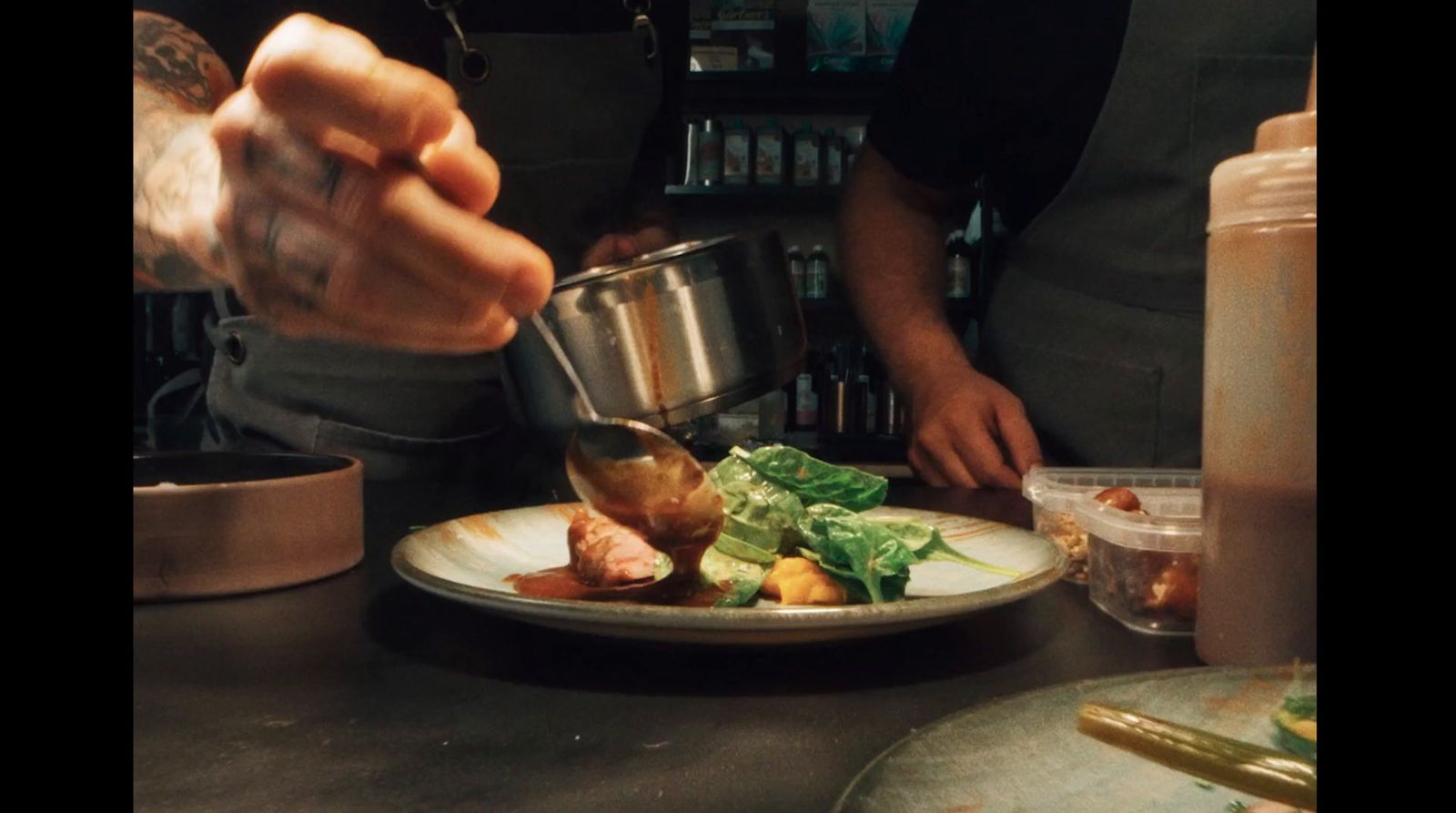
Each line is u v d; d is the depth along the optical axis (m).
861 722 0.50
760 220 3.62
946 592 0.75
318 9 1.40
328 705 0.52
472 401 1.52
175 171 0.57
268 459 0.87
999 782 0.37
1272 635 0.53
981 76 1.59
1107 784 0.37
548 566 0.81
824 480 0.78
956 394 1.43
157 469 0.85
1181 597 0.66
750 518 0.75
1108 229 1.55
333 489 0.78
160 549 0.70
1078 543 0.83
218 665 0.58
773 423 3.13
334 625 0.66
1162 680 0.45
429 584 0.61
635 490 0.68
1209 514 0.57
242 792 0.41
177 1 1.28
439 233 0.48
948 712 0.52
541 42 1.53
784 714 0.51
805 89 3.44
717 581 0.71
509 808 0.40
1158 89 1.47
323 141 0.47
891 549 0.69
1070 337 1.57
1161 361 1.50
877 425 3.40
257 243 0.51
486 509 1.08
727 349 1.02
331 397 1.48
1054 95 1.55
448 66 1.51
